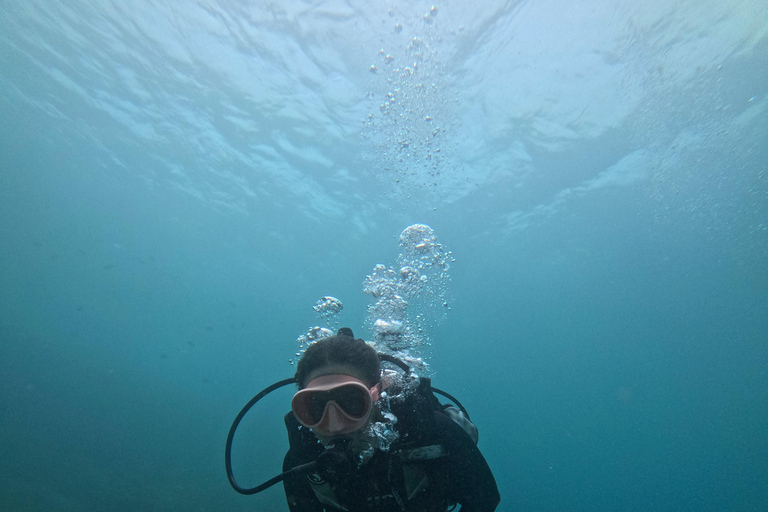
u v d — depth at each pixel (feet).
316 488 5.28
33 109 71.00
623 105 43.70
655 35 34.81
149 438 65.21
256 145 58.29
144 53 46.09
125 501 34.32
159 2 38.45
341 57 38.17
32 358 96.99
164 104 54.75
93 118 66.08
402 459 4.98
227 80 46.39
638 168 57.16
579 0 31.68
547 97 42.34
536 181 59.67
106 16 42.50
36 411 57.21
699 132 48.19
